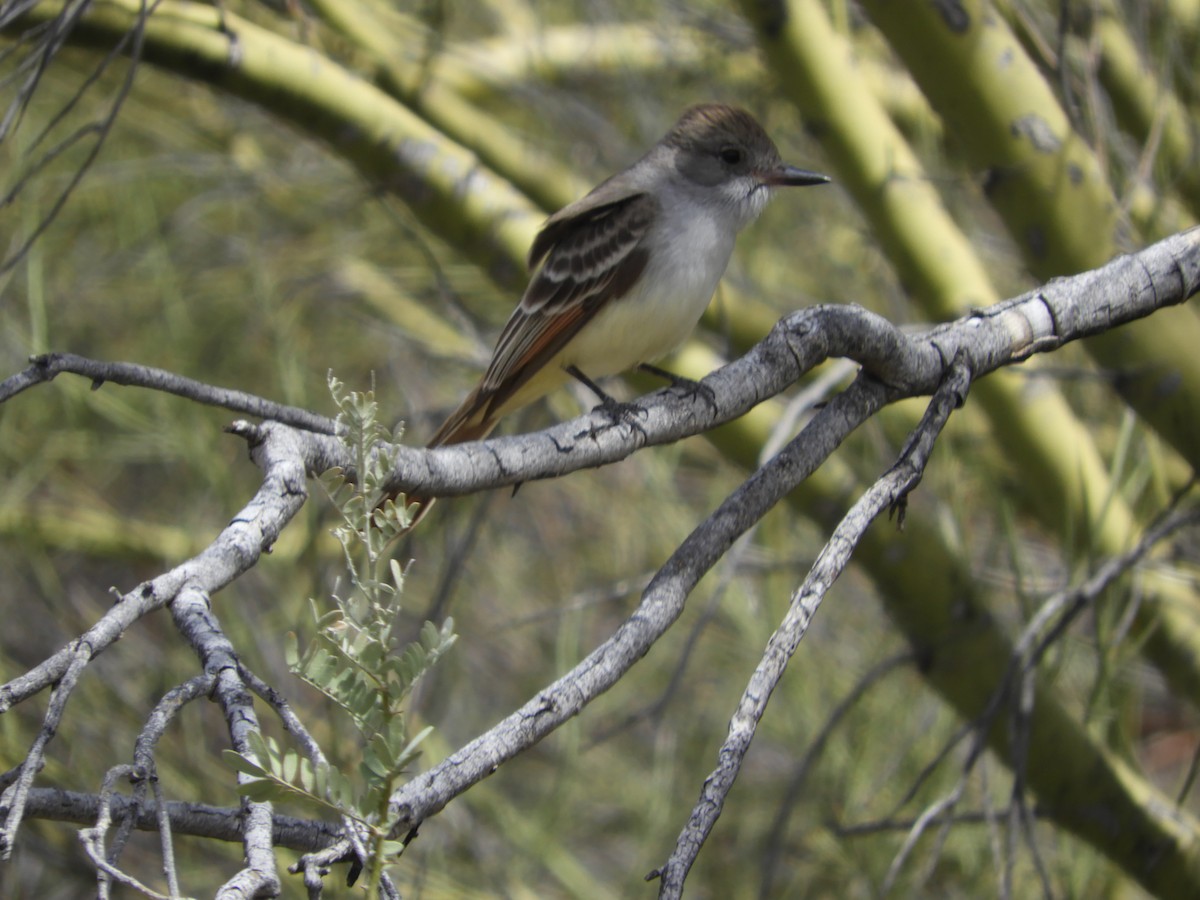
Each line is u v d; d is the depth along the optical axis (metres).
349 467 5.05
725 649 13.35
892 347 5.90
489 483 5.49
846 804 11.55
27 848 11.22
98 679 12.53
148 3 9.09
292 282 14.18
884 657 11.93
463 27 14.18
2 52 7.87
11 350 13.55
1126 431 8.73
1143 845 9.66
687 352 10.34
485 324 13.02
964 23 8.43
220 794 11.77
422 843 12.05
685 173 8.91
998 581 10.13
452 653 12.80
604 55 13.27
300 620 10.64
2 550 14.26
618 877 13.78
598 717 13.74
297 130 10.03
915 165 9.49
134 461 14.55
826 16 9.37
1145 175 8.73
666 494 12.59
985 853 11.12
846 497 9.82
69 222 13.85
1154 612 9.99
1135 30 9.86
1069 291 6.32
